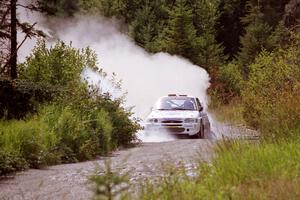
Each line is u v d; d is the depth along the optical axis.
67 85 33.56
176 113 36.75
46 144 23.67
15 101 28.72
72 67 36.75
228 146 18.55
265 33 94.88
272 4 106.94
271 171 14.27
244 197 12.16
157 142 33.91
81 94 30.64
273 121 19.98
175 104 38.72
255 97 27.28
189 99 39.06
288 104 20.42
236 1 120.12
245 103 28.58
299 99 20.83
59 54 37.03
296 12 82.12
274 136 19.27
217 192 12.70
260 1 107.12
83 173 19.36
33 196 15.64
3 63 36.69
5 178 19.00
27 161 21.73
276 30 93.50
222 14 120.94
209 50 97.62
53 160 23.02
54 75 36.09
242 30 118.56
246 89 30.30
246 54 93.69
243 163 15.14
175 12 96.44
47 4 40.47
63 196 15.26
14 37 34.69
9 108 28.42
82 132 26.28
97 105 31.56
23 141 22.52
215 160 16.38
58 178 18.59
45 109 28.08
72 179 18.22
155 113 37.16
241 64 93.06
